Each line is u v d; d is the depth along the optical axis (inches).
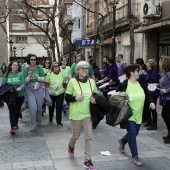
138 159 215.2
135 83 217.6
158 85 301.7
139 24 698.2
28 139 291.9
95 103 205.3
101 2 992.9
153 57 700.7
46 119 392.8
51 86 347.3
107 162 220.8
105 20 942.4
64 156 237.0
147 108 321.1
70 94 210.5
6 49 1817.2
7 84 308.2
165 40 678.5
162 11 631.8
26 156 239.1
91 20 1206.3
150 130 316.8
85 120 209.9
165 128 325.4
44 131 324.5
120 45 892.6
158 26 585.3
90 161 206.7
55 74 347.3
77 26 1552.7
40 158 233.6
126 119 207.6
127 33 807.7
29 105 322.7
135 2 740.7
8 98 306.5
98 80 519.2
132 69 215.8
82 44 884.0
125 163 218.2
